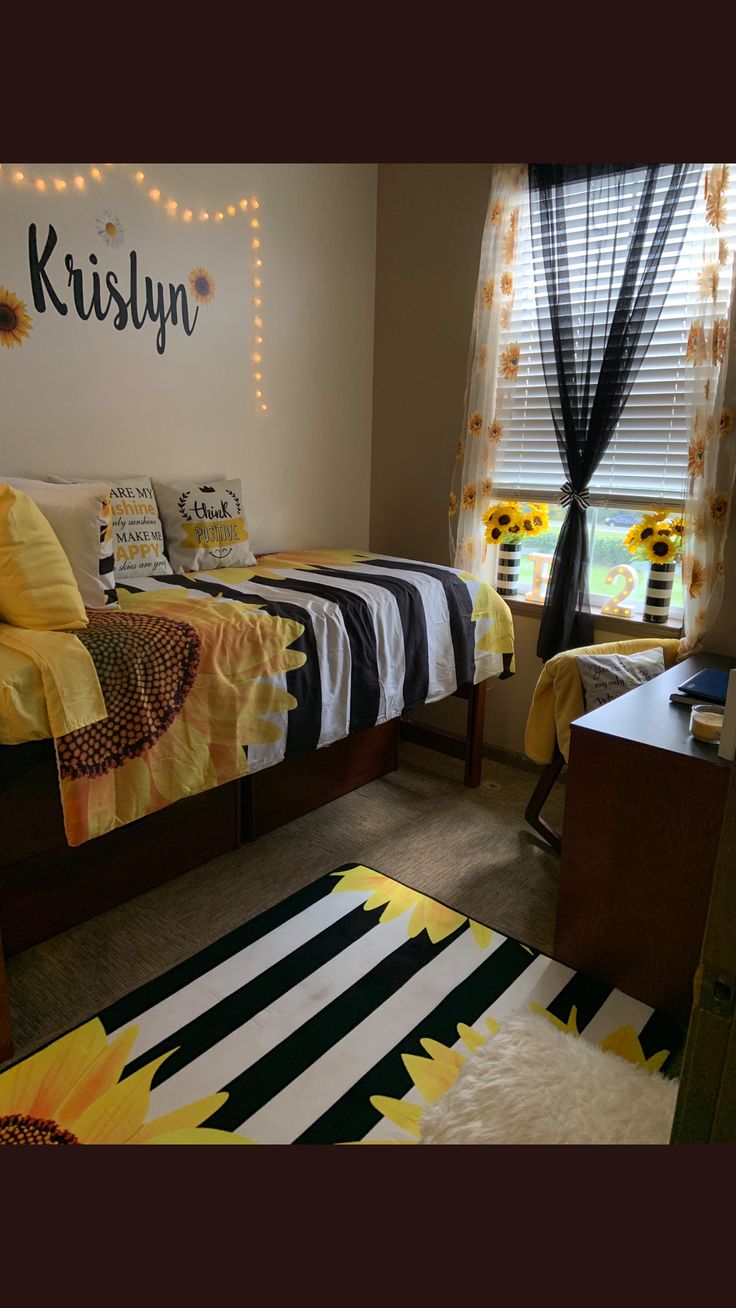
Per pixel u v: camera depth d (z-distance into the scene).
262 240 2.96
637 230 2.55
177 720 1.92
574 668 2.36
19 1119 1.48
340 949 1.99
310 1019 1.75
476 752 2.94
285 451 3.24
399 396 3.44
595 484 2.88
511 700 3.26
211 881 2.28
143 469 2.77
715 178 2.33
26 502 1.77
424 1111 1.51
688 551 2.51
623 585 2.91
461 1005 1.80
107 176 2.49
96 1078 1.58
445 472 3.34
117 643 1.79
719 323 2.37
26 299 2.38
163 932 2.04
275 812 2.58
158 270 2.68
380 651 2.46
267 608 2.21
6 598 1.75
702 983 0.64
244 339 2.99
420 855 2.46
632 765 1.75
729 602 2.54
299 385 3.23
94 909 2.08
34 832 1.91
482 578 3.19
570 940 1.93
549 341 2.88
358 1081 1.58
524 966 1.94
